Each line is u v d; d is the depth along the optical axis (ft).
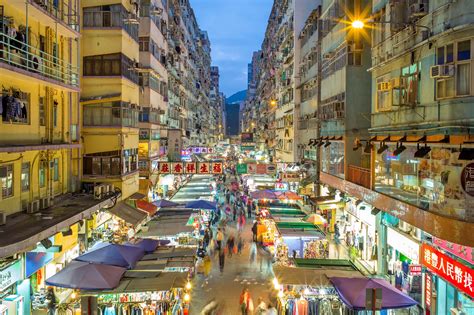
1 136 45.57
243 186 159.22
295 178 110.93
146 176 102.73
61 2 60.90
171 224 67.36
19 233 39.37
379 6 60.59
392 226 57.82
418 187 46.68
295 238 62.85
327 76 91.66
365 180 66.33
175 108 154.81
